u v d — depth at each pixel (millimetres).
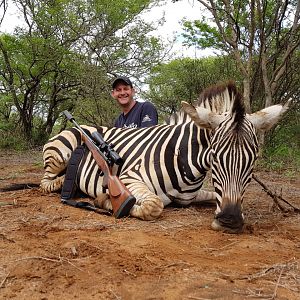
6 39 6633
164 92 6684
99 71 6000
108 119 5242
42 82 7199
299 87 4879
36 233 1713
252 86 4551
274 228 1902
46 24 6500
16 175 3654
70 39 6652
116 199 2008
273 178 3676
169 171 2127
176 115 2410
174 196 2188
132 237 1672
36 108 7875
